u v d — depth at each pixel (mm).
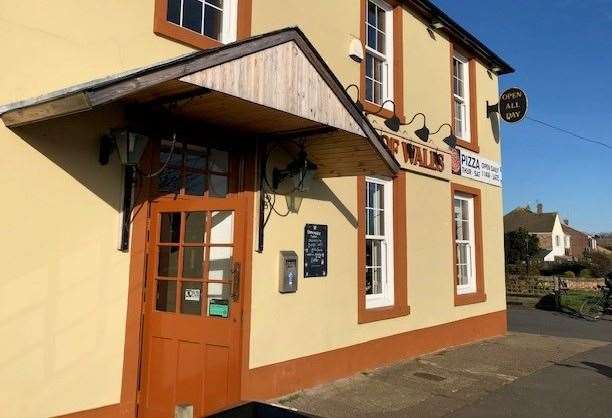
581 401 6723
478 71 11992
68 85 4523
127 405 4805
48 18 4438
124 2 4988
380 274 8695
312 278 6906
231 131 5727
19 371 4117
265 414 3039
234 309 5090
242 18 6207
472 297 10852
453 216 10438
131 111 4895
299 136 5793
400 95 9039
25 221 4199
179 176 5547
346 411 5945
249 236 6020
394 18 9281
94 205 4656
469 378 7688
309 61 4961
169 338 5133
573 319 16078
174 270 5266
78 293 4504
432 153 9844
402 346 8594
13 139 4160
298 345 6605
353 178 7828
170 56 5340
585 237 72062
